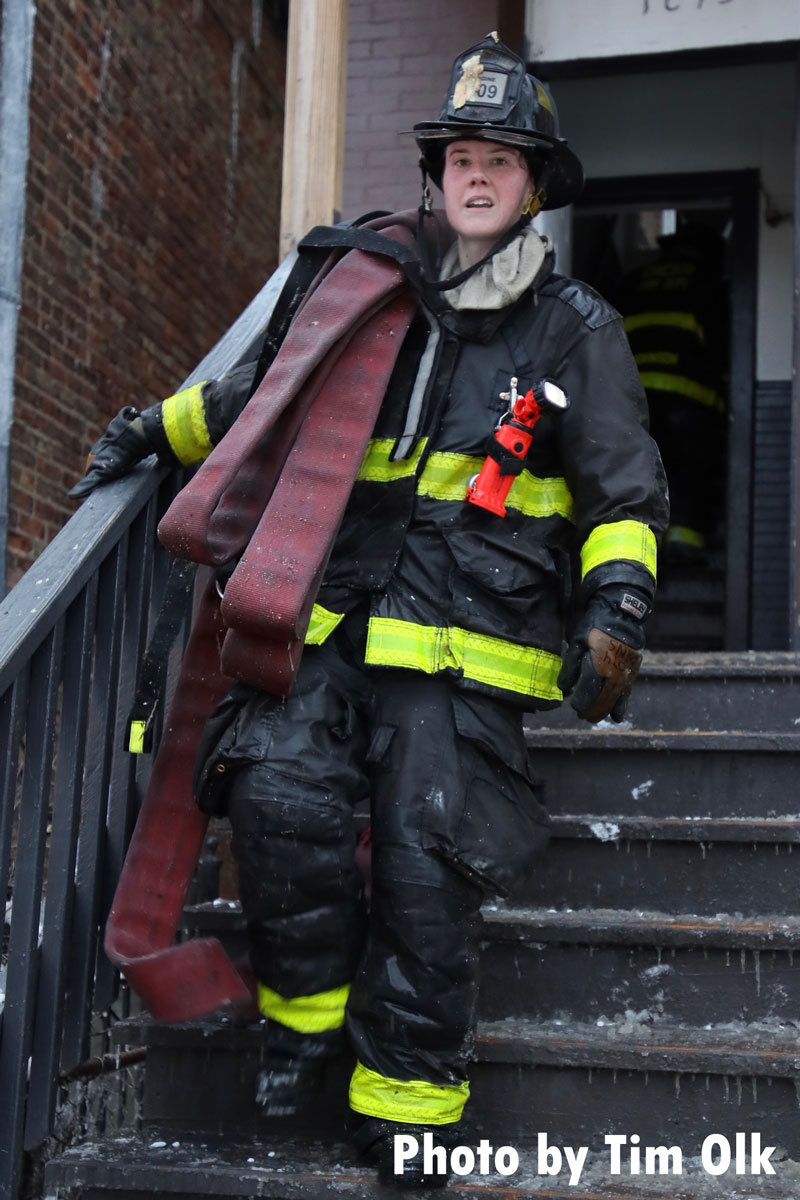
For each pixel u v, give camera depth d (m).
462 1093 2.05
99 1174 2.11
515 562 2.10
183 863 2.21
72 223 6.90
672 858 2.66
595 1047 2.22
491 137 2.14
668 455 6.27
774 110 6.18
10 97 6.38
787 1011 2.38
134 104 7.62
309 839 1.96
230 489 2.09
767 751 2.86
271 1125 2.32
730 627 6.11
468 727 2.04
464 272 2.14
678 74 6.23
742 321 6.21
